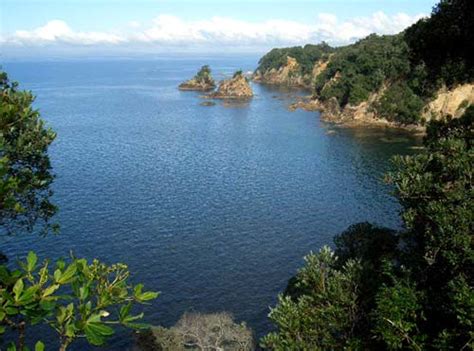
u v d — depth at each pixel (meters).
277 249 47.31
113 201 60.25
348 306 14.28
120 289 6.25
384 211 57.31
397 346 11.04
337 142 96.00
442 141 14.93
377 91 118.56
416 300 11.75
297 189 66.38
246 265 44.09
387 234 21.05
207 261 44.69
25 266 5.91
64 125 114.50
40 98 165.38
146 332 26.94
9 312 5.28
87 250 46.16
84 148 91.19
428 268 13.02
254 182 69.81
